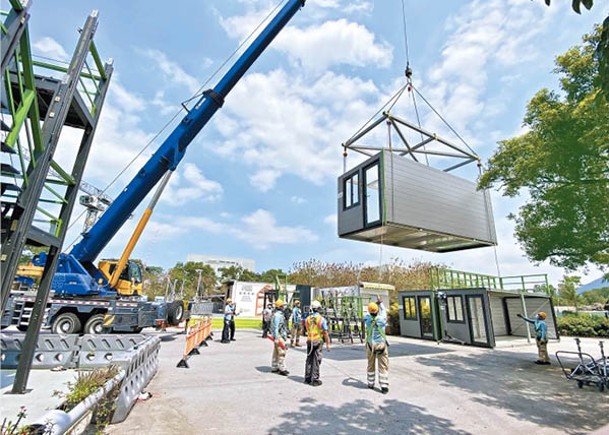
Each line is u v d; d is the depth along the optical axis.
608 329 18.56
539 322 10.40
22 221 4.16
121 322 11.94
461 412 5.42
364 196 9.68
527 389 7.05
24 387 5.32
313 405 5.54
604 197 7.66
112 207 11.69
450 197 10.45
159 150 11.67
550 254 9.17
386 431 4.51
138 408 5.10
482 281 19.47
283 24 11.94
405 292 18.89
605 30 2.64
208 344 13.25
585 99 6.99
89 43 5.47
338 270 34.56
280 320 8.18
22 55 3.76
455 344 15.37
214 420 4.71
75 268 11.59
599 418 5.23
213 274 64.81
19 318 11.69
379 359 6.74
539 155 8.07
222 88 11.86
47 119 4.77
